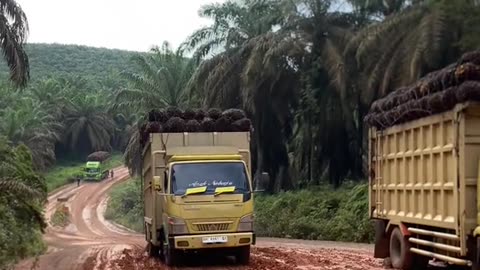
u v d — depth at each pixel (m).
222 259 17.48
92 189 81.44
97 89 115.12
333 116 39.66
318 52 39.66
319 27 39.44
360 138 40.38
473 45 28.09
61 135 98.44
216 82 41.94
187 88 44.97
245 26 42.97
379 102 15.56
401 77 29.75
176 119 17.22
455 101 11.39
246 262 16.19
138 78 50.88
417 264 14.02
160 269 15.76
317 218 33.16
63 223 58.88
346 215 30.72
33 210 22.92
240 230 15.58
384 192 15.36
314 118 40.94
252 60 39.06
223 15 43.59
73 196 76.69
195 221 15.41
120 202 66.62
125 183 82.38
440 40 28.27
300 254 19.19
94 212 67.56
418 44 28.53
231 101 42.53
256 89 40.69
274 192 44.22
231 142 17.42
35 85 101.12
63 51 166.38
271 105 41.97
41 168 75.88
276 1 42.03
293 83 41.22
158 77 50.19
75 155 104.50
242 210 15.62
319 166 41.75
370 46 31.84
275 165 44.84
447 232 12.18
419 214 13.26
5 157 23.39
